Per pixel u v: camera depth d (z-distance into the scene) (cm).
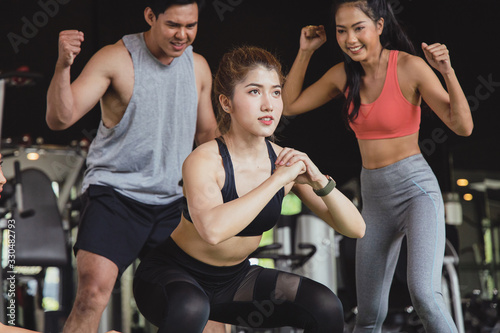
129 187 272
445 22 691
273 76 210
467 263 670
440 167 712
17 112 634
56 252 455
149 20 280
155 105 278
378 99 282
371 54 279
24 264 450
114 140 278
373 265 288
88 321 250
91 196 267
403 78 279
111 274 258
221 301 224
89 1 660
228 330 282
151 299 209
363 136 290
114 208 267
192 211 199
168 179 280
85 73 272
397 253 291
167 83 281
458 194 693
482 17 676
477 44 679
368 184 289
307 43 304
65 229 511
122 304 476
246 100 208
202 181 204
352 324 462
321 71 700
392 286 443
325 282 471
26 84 412
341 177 725
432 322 253
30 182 458
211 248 213
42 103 641
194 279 215
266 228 215
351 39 272
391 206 283
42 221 455
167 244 222
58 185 543
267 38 707
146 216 274
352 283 454
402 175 280
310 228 474
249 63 209
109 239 262
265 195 198
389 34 292
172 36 267
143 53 280
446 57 256
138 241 271
